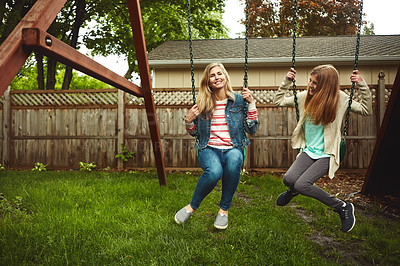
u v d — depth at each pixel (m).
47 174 6.29
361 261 2.52
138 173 6.62
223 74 2.80
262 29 19.86
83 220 3.04
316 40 11.99
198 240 2.66
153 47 16.27
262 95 7.38
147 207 3.66
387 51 9.54
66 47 2.30
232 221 3.29
